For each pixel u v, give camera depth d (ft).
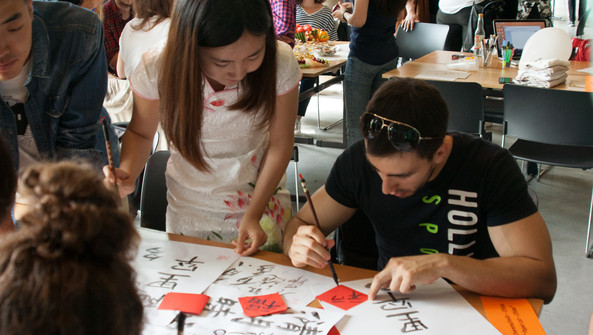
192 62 3.76
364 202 4.33
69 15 4.49
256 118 4.49
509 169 3.92
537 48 10.24
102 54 4.74
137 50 7.98
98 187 1.72
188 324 3.25
